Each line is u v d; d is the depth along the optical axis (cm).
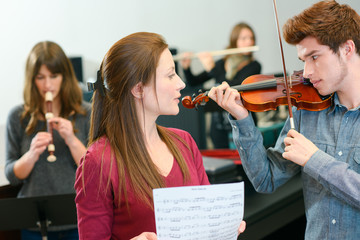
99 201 114
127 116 120
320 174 125
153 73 116
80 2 473
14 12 445
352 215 129
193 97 159
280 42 141
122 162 117
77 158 205
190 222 102
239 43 404
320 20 123
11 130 216
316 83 130
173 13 498
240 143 143
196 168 135
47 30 465
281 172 145
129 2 486
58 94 215
